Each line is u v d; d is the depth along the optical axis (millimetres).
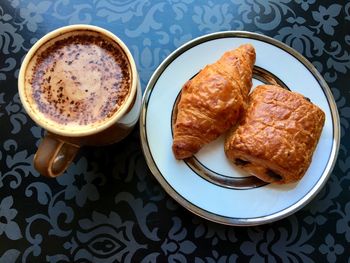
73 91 328
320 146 371
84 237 366
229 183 365
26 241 365
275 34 416
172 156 366
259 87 373
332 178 382
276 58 387
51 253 363
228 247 363
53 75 331
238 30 413
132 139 385
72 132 309
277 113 352
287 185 362
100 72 332
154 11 418
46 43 335
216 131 357
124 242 365
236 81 357
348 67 410
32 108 322
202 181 363
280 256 363
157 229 366
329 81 406
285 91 362
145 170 379
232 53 369
